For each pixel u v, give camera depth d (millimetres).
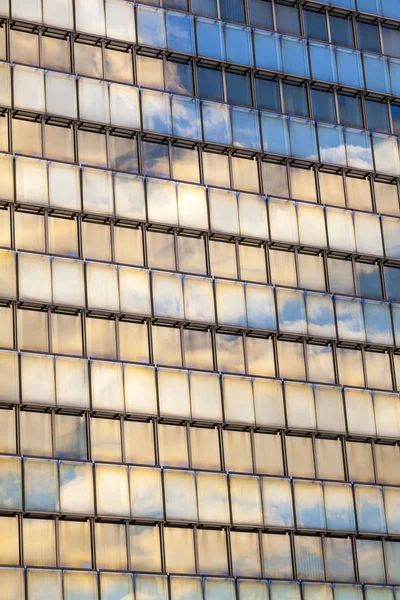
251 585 86688
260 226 96000
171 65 97375
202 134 96500
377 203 101500
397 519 92938
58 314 87562
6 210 88250
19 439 83438
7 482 81812
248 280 94438
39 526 82188
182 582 84625
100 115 93188
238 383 90812
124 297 89438
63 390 85188
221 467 88750
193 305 91625
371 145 102688
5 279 86312
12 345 85438
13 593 79875
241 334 92875
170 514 85500
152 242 92312
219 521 86750
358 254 98938
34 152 90375
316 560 89562
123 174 92562
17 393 83875
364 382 95938
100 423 86125
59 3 94312
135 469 85500
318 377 94438
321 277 97375
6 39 92125
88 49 94625
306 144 100125
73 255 89250
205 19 99625
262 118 99188
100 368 86812
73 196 90312
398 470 94750
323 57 103062
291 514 89375
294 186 98875
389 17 106688
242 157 97750
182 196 94125
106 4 96000
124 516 84062
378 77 104688
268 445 90812
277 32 102062
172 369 89125
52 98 91938
